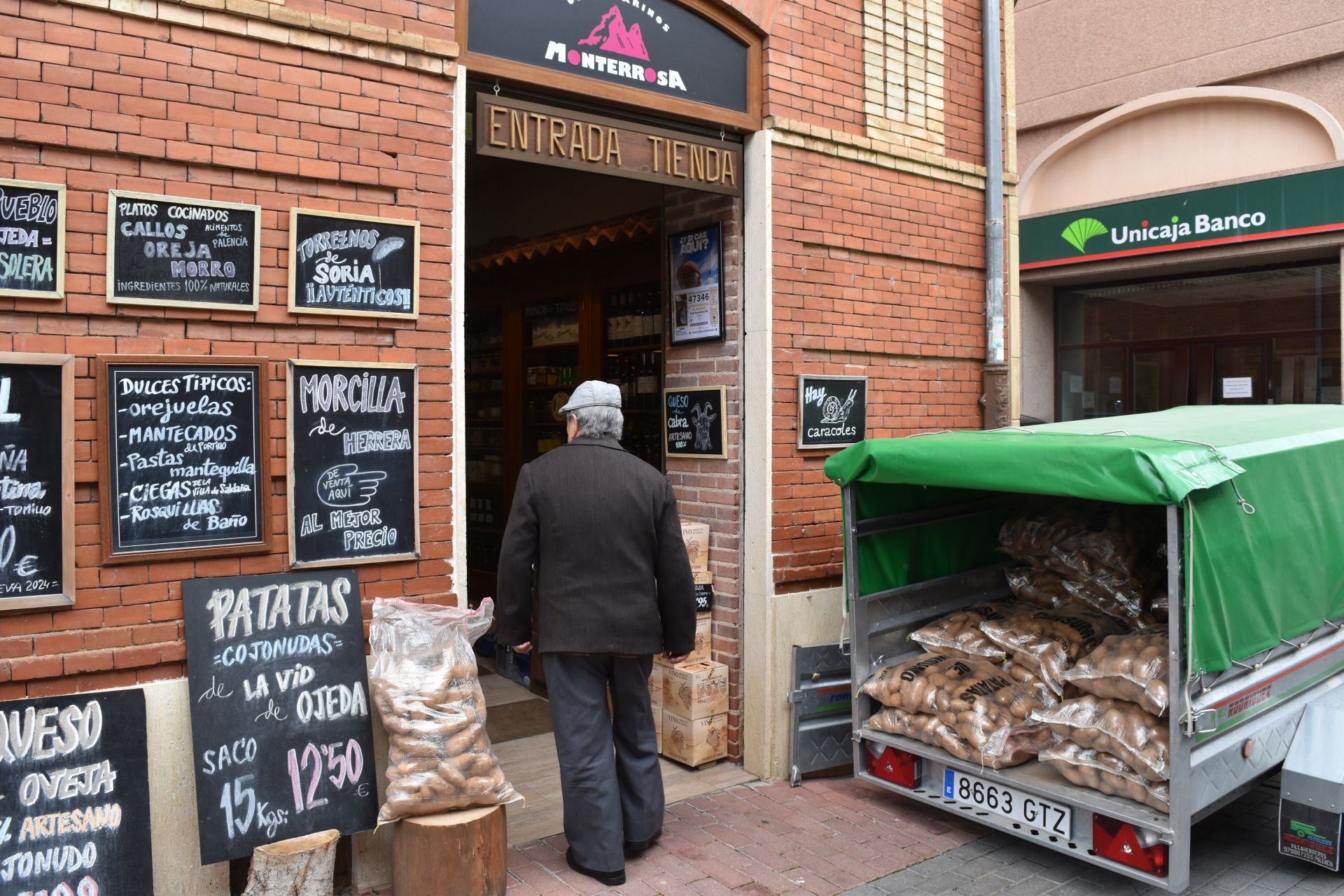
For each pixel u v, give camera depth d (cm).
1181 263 1196
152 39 345
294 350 376
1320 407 561
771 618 527
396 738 362
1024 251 1359
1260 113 1148
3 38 319
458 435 414
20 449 321
